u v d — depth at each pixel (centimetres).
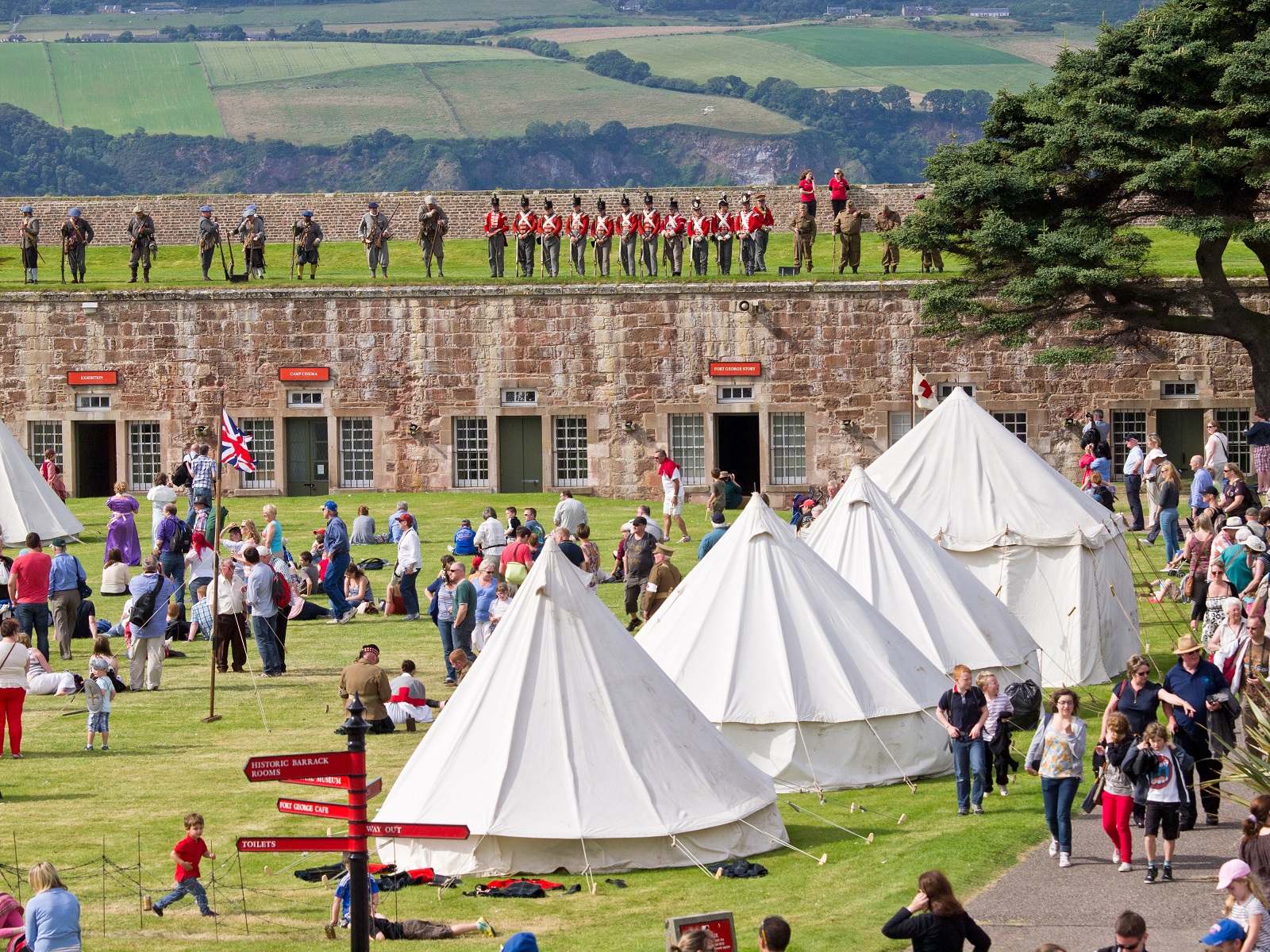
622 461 5872
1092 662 3128
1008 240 4300
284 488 5947
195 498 4103
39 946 1564
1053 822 1972
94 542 4725
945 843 2066
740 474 6272
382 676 2744
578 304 5859
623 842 2000
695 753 2092
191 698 3031
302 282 5972
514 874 1995
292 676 3206
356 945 1397
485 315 5888
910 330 5722
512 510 4059
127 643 3172
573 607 2133
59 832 2186
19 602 3159
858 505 2867
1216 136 4253
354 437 5959
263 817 2261
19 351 5981
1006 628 2861
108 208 7369
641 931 1761
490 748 2058
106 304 5938
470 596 3062
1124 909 1777
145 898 1906
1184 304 4450
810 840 2136
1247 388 5634
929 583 2822
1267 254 4416
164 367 5947
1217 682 2073
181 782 2447
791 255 6738
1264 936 1487
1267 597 2644
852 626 2523
